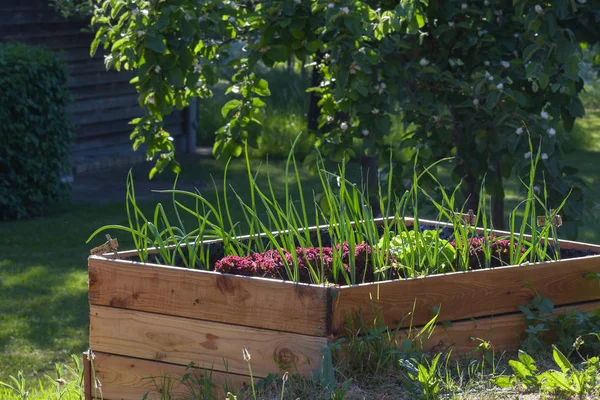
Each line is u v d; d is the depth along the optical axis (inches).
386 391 110.6
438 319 124.5
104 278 128.6
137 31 183.2
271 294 117.5
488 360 121.6
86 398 132.1
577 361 126.3
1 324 263.4
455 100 205.8
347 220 133.4
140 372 127.8
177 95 217.2
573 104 202.1
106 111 579.2
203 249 146.8
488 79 185.3
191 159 617.6
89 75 561.0
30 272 324.8
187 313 123.6
